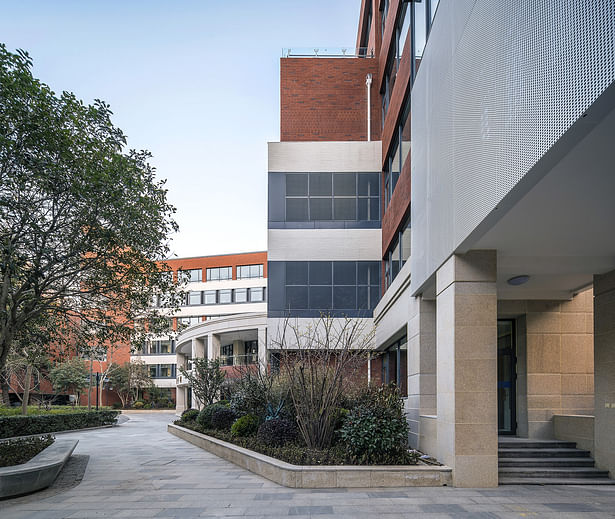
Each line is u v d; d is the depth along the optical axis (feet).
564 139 18.69
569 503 29.25
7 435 79.92
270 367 62.95
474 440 34.01
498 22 25.40
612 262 36.81
